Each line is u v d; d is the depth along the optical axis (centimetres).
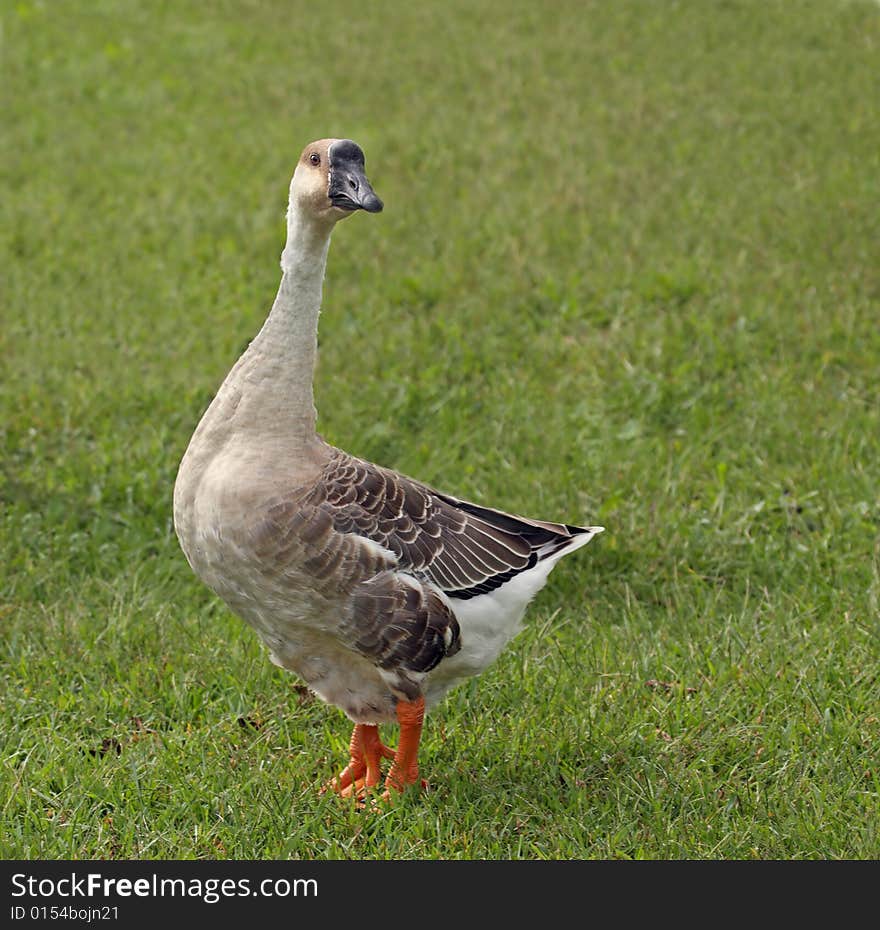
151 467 919
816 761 635
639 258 1323
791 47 2091
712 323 1153
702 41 2134
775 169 1565
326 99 1933
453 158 1655
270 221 1473
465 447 986
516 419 1010
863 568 803
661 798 613
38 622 759
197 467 571
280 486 554
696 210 1441
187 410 1023
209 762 635
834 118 1738
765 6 2308
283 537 552
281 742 666
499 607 606
